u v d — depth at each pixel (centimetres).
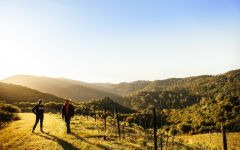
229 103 9175
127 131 3334
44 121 3092
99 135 2333
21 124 2833
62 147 1712
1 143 1916
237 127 7588
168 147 2731
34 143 1814
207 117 8962
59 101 11281
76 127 2716
